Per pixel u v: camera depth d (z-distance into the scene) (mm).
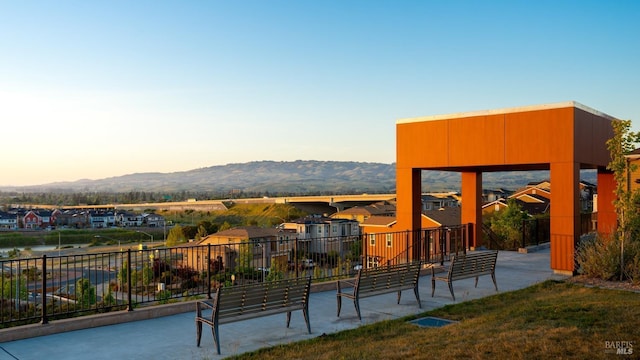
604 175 17141
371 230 40625
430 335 6492
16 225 135250
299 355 5785
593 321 6723
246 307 6527
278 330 7105
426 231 14516
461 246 17016
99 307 7840
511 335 6125
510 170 16844
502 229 20359
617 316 6906
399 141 15328
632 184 16141
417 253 14766
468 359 5242
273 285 6777
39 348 6219
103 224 143625
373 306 8672
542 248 17719
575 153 12383
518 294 9625
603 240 11891
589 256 11398
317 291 9969
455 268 9344
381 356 5496
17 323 8367
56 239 111938
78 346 6316
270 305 6801
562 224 12391
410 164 15047
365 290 7969
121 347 6289
